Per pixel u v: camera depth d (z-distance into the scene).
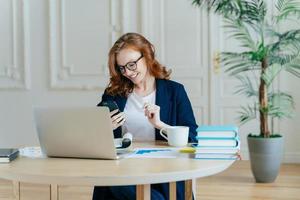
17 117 4.97
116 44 2.02
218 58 4.17
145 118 2.05
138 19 4.66
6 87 4.96
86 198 3.27
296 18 4.26
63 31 4.82
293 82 4.34
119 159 1.54
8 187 3.66
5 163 1.50
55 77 4.86
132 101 2.11
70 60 4.82
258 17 3.64
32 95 4.92
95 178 1.27
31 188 3.60
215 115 4.54
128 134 1.92
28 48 4.89
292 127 4.39
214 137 1.57
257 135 3.72
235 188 3.50
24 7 4.86
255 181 3.70
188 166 1.40
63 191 3.46
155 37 4.62
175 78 4.61
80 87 4.78
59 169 1.38
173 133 1.85
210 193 3.36
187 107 2.07
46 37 4.85
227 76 4.49
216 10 3.83
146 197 1.44
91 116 1.50
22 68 4.92
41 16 4.86
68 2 4.80
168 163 1.46
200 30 4.53
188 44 4.56
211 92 4.53
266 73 3.61
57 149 1.58
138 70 1.99
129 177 1.27
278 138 3.62
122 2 4.66
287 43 3.60
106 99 2.13
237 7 3.68
